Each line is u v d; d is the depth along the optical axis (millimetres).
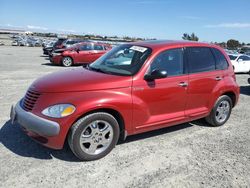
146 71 4277
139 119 4258
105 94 3865
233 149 4590
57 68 15148
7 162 3746
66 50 17016
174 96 4641
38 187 3232
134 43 5039
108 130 3986
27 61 18469
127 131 4207
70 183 3352
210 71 5258
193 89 4914
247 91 10188
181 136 5047
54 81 4027
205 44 5371
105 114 3877
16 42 48375
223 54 5684
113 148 4219
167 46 4684
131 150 4324
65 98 3695
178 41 5113
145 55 4422
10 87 8688
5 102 6734
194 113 5066
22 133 4723
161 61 4512
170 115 4703
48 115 3621
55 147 3670
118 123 4199
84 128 3736
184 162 4035
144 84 4219
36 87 4008
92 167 3756
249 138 5129
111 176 3553
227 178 3664
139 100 4184
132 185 3381
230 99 5754
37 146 4262
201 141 4863
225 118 5789
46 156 3977
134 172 3680
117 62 4645
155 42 4973
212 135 5191
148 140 4758
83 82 3908
